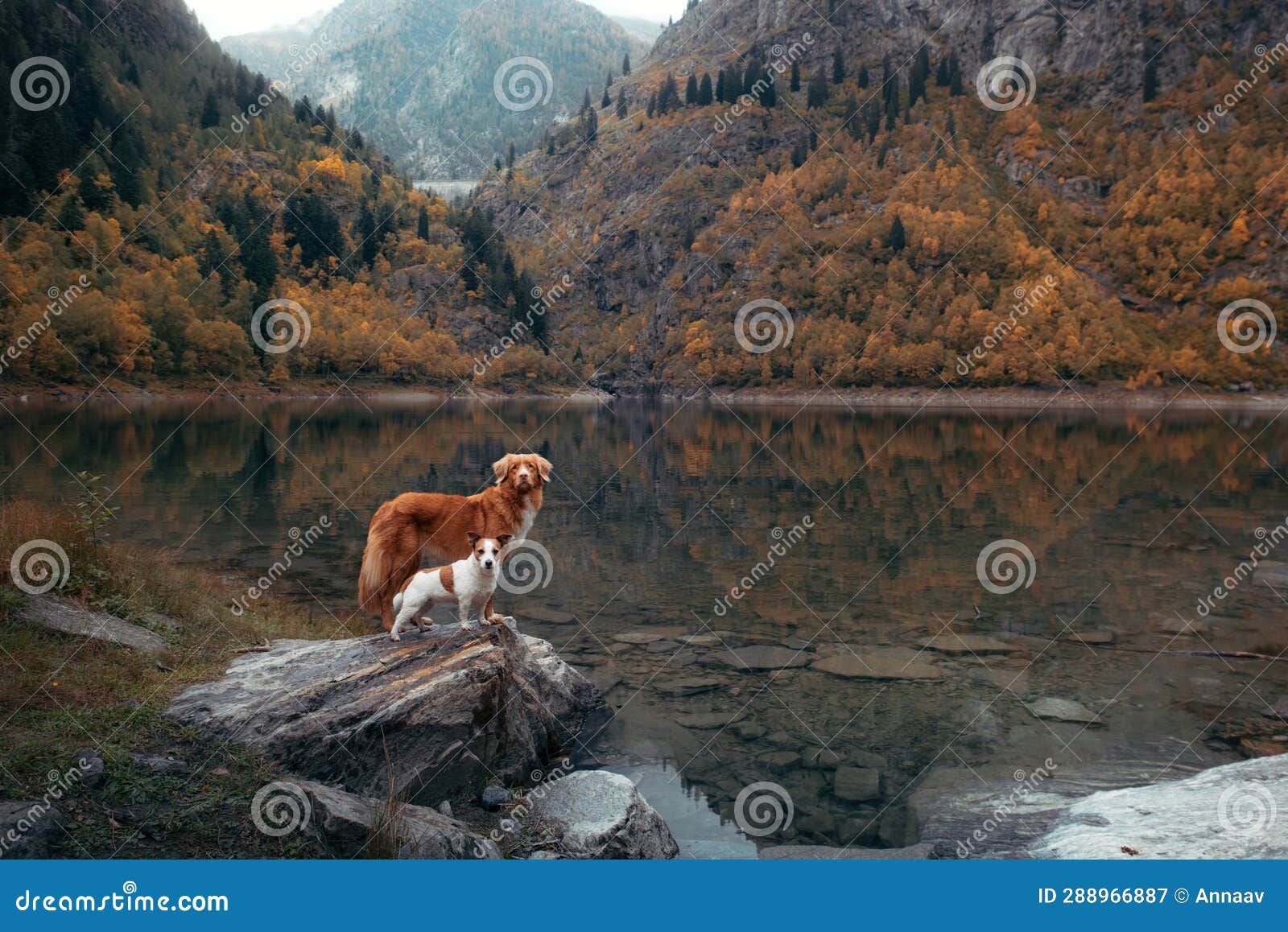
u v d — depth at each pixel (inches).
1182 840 207.0
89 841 161.5
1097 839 210.4
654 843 213.0
